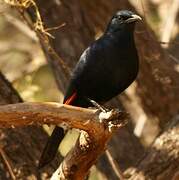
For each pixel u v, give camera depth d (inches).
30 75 720.3
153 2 735.1
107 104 585.3
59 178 373.1
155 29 727.7
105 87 422.6
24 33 754.8
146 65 559.2
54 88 743.7
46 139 484.1
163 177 451.2
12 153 470.3
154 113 578.9
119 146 563.5
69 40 556.7
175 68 565.3
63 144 691.4
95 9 556.7
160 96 570.3
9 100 478.6
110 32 425.4
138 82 569.3
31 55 739.4
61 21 556.1
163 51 560.1
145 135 589.9
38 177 468.1
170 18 662.5
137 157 560.4
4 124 344.8
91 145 352.5
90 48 421.7
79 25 559.2
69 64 554.3
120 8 556.7
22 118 342.3
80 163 362.6
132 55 420.8
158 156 456.1
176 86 562.9
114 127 343.6
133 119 585.3
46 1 554.3
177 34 665.6
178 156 452.1
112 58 416.2
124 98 585.6
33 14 546.0
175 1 679.1
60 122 346.6
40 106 341.1
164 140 459.5
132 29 424.5
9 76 718.5
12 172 430.3
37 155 475.2
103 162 543.5
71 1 558.6
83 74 420.8
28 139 477.4
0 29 834.2
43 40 458.6
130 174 462.6
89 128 345.1
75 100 430.9
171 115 573.9
